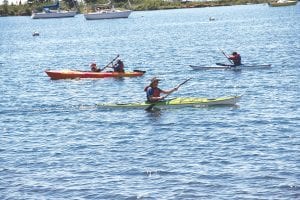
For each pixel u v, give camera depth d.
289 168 19.47
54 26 158.38
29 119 30.11
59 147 23.78
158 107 30.64
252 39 80.50
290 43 68.69
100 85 41.34
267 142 22.95
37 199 17.81
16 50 85.56
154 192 17.95
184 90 37.56
